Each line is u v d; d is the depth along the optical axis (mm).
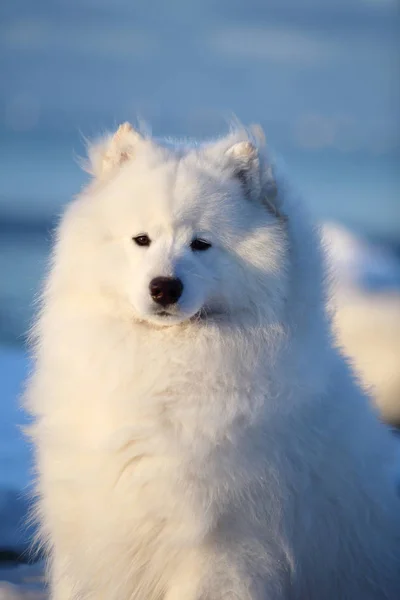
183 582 4445
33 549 5891
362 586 4883
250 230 4559
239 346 4473
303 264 4625
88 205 4738
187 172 4664
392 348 9562
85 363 4543
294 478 4543
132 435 4402
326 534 4711
